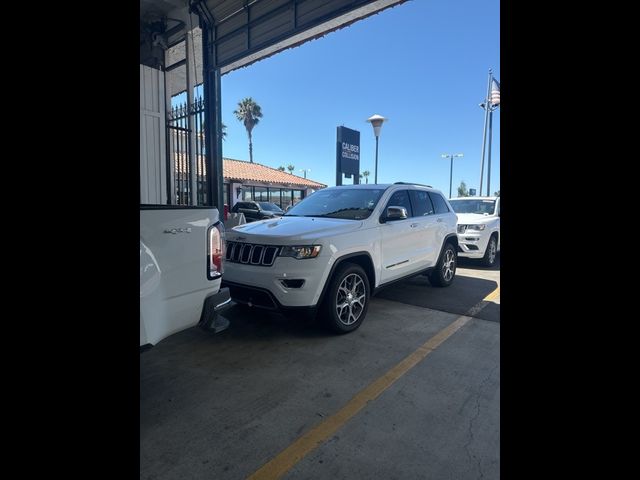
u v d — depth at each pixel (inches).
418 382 125.2
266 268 152.8
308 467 86.6
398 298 228.4
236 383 124.4
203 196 334.3
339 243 160.6
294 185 1045.8
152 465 87.0
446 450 92.3
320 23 255.8
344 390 120.1
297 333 167.9
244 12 297.4
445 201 259.8
